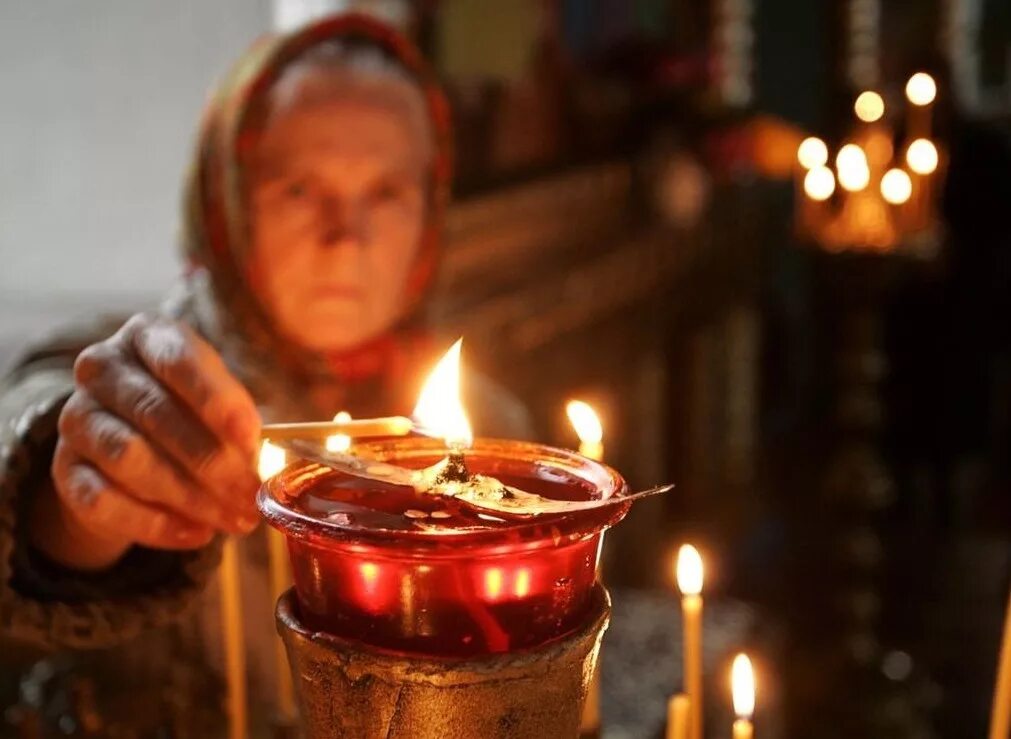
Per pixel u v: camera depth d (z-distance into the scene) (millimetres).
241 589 942
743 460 3662
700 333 3178
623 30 2752
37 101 2055
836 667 2266
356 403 1062
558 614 382
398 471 410
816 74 3777
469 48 2059
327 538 361
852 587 2227
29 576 623
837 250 2004
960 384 3578
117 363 580
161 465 556
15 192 2090
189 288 1038
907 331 3568
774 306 4066
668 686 1427
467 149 2051
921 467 3604
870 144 2004
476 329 1750
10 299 2084
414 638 369
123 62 2029
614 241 2541
